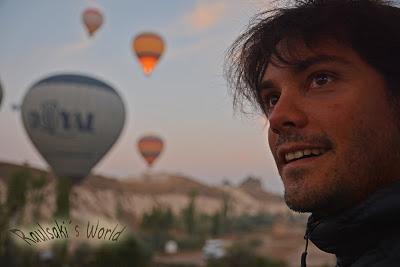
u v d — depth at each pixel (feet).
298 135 4.40
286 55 4.67
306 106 4.44
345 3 4.75
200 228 258.78
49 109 123.85
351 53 4.52
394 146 4.37
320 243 4.50
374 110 4.38
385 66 4.48
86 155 124.67
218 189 506.07
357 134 4.32
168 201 426.10
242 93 6.40
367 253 4.14
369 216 4.04
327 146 4.32
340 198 4.31
